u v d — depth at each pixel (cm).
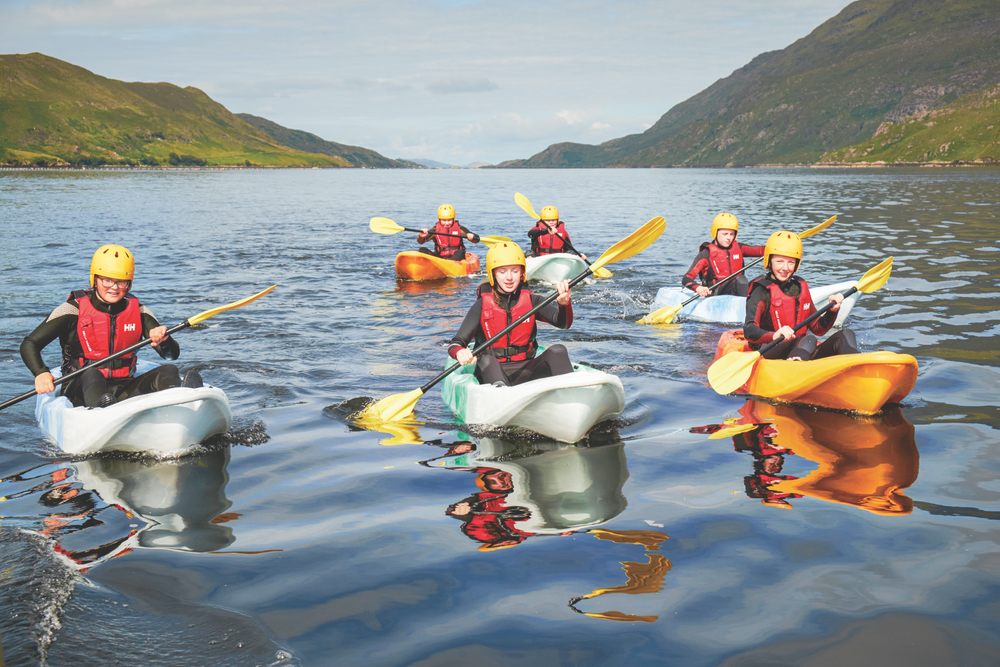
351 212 2934
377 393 605
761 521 353
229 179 8331
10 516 370
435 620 269
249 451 474
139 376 530
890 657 243
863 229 1839
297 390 610
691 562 312
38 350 509
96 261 519
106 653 246
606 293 1123
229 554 324
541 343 788
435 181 8438
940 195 3291
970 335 746
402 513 372
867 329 780
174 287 1125
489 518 364
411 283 1228
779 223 2122
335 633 260
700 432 505
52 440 493
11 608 274
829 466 431
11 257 1411
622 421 533
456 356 550
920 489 391
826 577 297
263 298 1051
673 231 2062
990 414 519
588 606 277
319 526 356
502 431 514
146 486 414
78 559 319
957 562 308
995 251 1379
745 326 634
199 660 244
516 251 568
